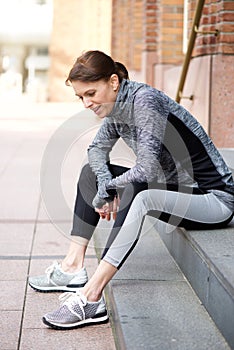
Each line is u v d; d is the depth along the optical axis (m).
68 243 5.29
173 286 3.83
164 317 3.38
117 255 3.59
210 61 7.81
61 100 27.41
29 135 13.10
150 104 3.59
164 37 13.55
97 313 3.66
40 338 3.49
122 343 3.17
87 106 3.63
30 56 37.66
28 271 4.55
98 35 27.44
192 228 3.87
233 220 4.09
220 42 7.64
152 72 15.19
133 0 18.50
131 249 3.60
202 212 3.76
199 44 8.20
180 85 8.80
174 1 13.40
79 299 3.62
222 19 7.57
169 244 4.46
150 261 4.27
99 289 3.64
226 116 7.73
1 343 3.42
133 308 3.50
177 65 13.62
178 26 13.48
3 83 27.28
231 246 3.53
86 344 3.44
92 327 3.65
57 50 27.48
